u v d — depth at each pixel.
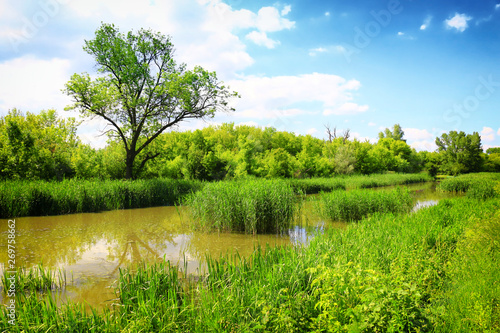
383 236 7.72
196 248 9.51
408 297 3.54
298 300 3.99
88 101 22.92
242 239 10.74
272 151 38.12
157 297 4.86
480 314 3.49
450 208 12.54
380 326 3.28
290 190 12.91
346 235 7.89
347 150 51.19
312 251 6.34
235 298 4.53
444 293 4.33
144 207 18.70
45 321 3.93
